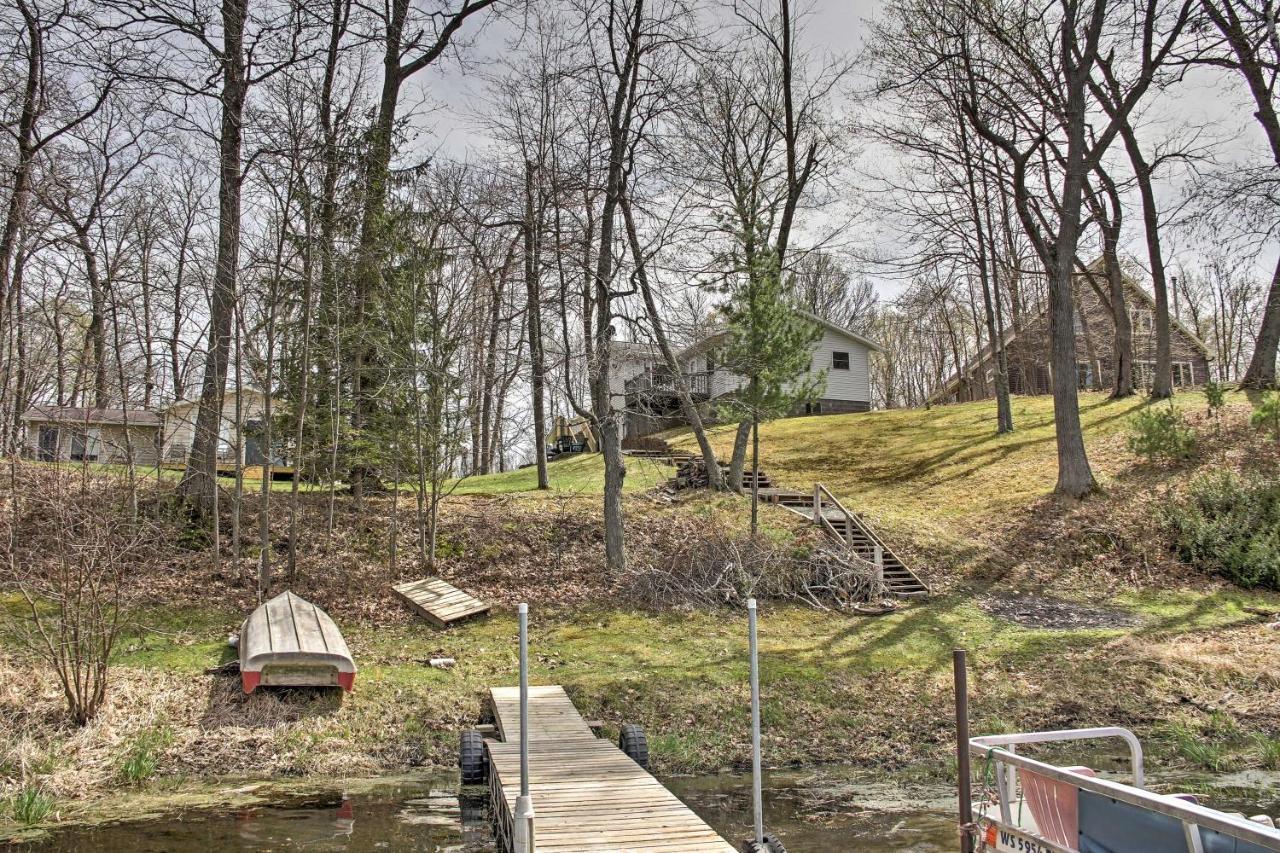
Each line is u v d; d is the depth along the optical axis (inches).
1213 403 1026.1
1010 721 498.3
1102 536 816.9
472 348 943.0
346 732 443.8
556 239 740.0
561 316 778.2
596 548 779.4
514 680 515.8
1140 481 914.1
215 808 348.5
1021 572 776.9
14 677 437.4
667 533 821.9
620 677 526.9
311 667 465.7
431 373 695.7
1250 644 604.1
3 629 488.1
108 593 537.0
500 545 762.2
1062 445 917.8
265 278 671.1
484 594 672.4
